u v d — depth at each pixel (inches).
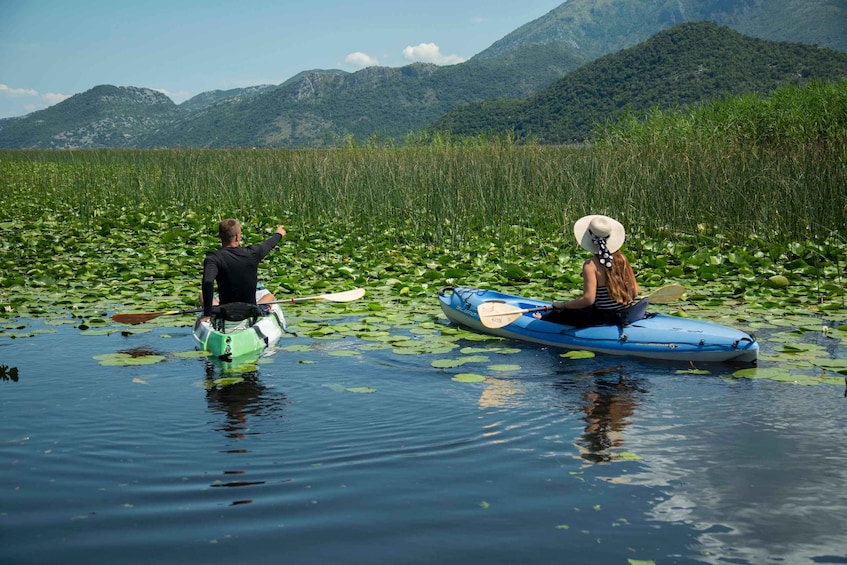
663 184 498.6
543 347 246.8
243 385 203.3
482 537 118.6
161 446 159.3
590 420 174.6
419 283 353.7
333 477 142.8
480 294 287.4
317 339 255.4
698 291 327.9
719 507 128.5
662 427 169.0
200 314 293.4
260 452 155.9
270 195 659.4
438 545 116.1
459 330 270.4
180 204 683.4
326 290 342.0
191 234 519.2
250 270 259.1
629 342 232.5
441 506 129.9
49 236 508.4
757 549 114.8
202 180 748.0
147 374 213.5
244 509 129.2
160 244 485.4
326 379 208.8
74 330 267.7
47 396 193.5
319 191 614.2
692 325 234.1
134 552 114.3
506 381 207.3
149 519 125.5
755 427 167.6
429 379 208.7
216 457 153.3
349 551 114.5
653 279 352.2
